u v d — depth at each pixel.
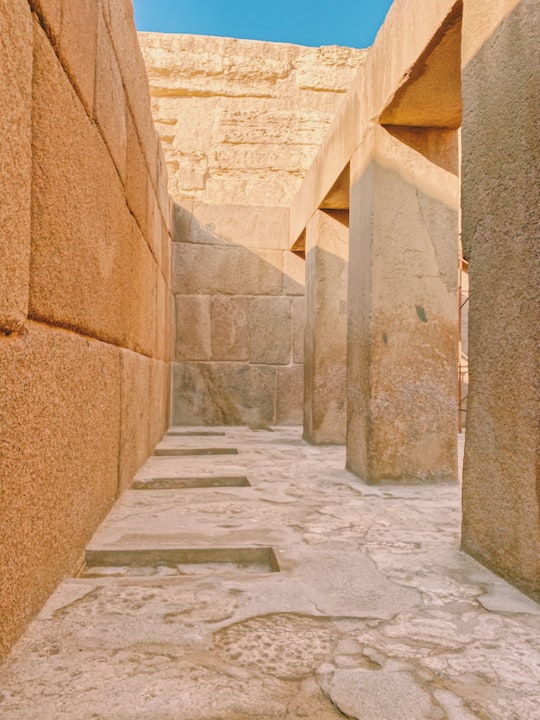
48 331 1.78
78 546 2.20
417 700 1.26
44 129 1.71
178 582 1.96
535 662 1.44
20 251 1.49
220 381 7.13
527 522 1.90
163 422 5.91
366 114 3.84
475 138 2.26
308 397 5.72
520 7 1.97
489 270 2.15
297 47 9.32
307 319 5.88
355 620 1.67
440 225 3.75
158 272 5.23
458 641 1.55
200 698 1.26
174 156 9.09
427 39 2.89
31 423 1.60
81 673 1.37
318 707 1.23
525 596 1.87
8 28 1.37
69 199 1.99
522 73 1.95
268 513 2.91
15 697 1.26
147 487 3.65
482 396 2.20
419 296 3.71
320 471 4.07
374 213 3.68
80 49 2.12
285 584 1.95
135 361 3.70
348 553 2.28
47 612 1.71
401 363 3.67
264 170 9.19
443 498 3.28
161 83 9.02
